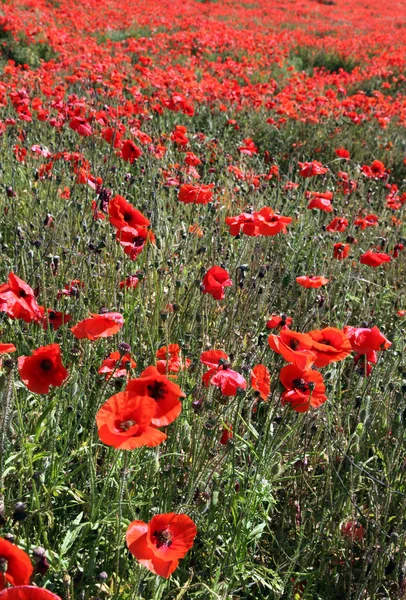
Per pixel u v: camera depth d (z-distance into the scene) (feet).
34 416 8.70
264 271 12.60
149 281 12.69
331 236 18.44
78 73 30.17
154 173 18.33
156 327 11.19
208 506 8.35
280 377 7.76
